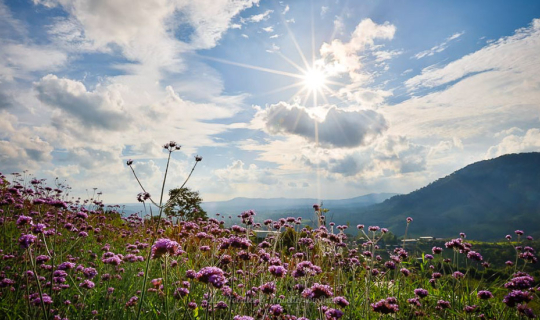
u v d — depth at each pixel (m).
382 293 6.41
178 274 5.13
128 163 4.66
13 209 8.00
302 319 3.73
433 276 6.61
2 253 5.59
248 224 5.62
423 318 5.23
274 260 5.23
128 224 12.07
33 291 4.43
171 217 11.50
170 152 4.38
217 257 5.60
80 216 6.34
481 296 5.12
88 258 6.45
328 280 6.84
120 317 4.16
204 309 3.87
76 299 4.61
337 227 7.76
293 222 7.91
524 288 4.50
